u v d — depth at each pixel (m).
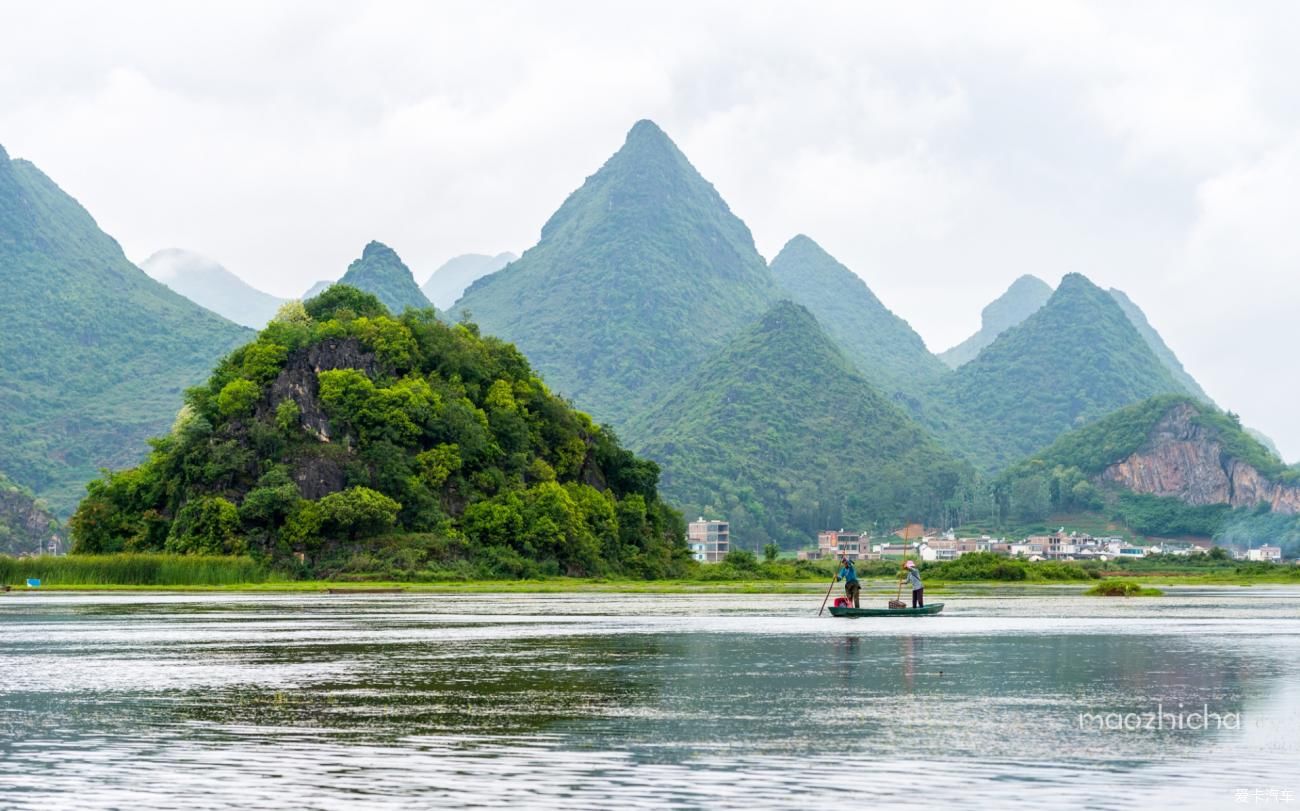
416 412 194.88
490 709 41.22
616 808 28.14
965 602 120.56
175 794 29.42
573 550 196.50
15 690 45.84
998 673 51.34
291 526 175.50
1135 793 29.55
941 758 33.31
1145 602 121.75
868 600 124.12
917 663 55.38
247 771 31.75
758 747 34.66
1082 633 73.12
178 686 46.88
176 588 149.38
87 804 28.58
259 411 191.75
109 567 150.88
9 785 30.38
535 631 74.31
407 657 57.78
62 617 88.25
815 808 28.12
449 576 176.62
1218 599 132.50
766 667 53.28
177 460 187.62
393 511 182.00
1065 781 30.67
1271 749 34.56
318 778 31.00
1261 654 59.34
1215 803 28.69
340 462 186.75
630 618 88.44
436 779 30.83
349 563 173.75
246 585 156.38
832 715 40.12
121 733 36.88
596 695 44.62
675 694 44.91
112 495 192.62
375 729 37.56
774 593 148.62
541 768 32.03
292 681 48.44
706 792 29.53
